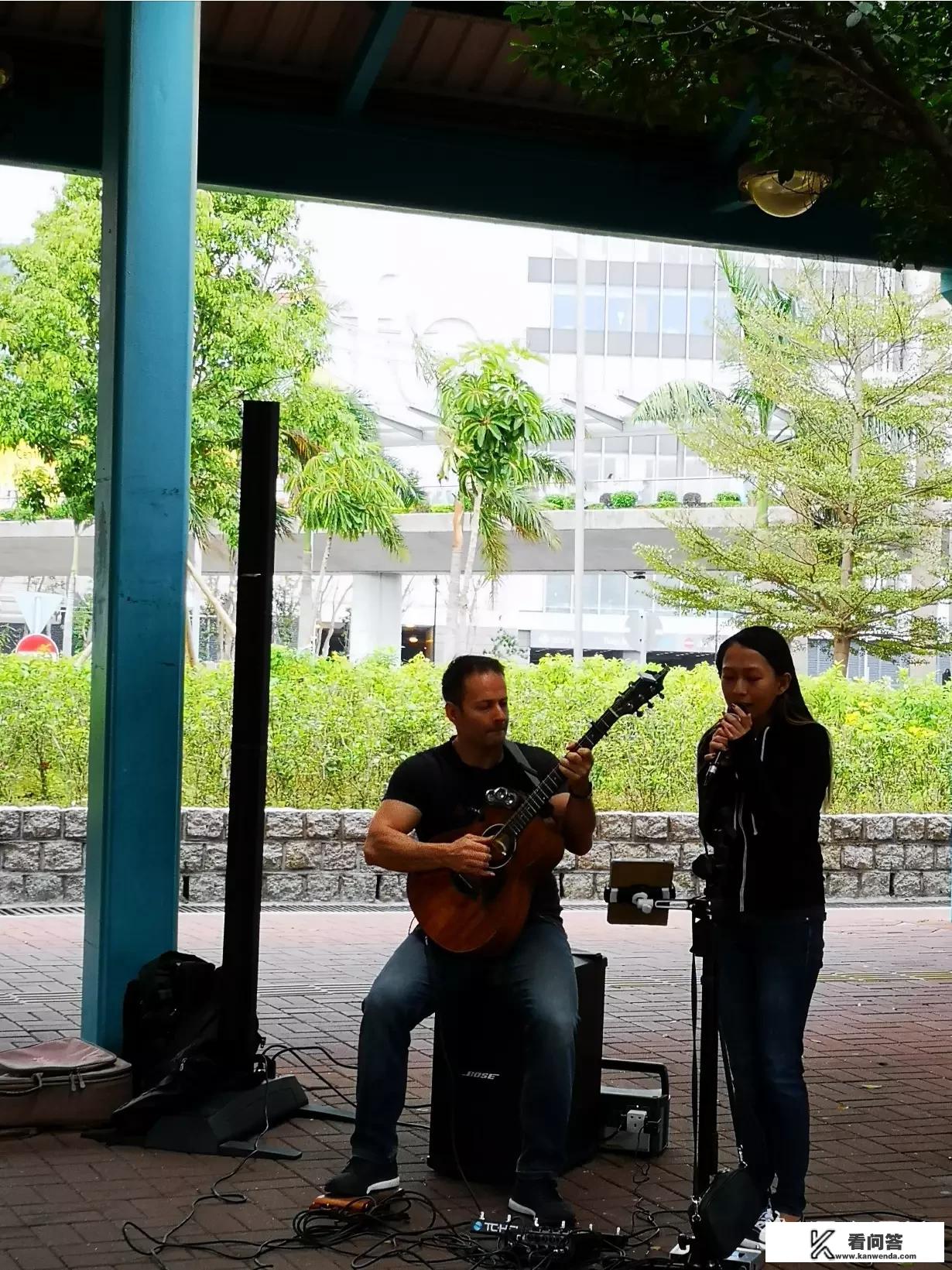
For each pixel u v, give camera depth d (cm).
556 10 612
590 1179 536
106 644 650
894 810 1402
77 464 2347
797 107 627
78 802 1243
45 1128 573
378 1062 493
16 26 809
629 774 1329
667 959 1031
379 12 811
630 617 4597
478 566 4338
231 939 586
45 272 2247
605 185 932
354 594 4569
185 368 655
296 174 867
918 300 2511
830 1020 845
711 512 3641
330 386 2725
